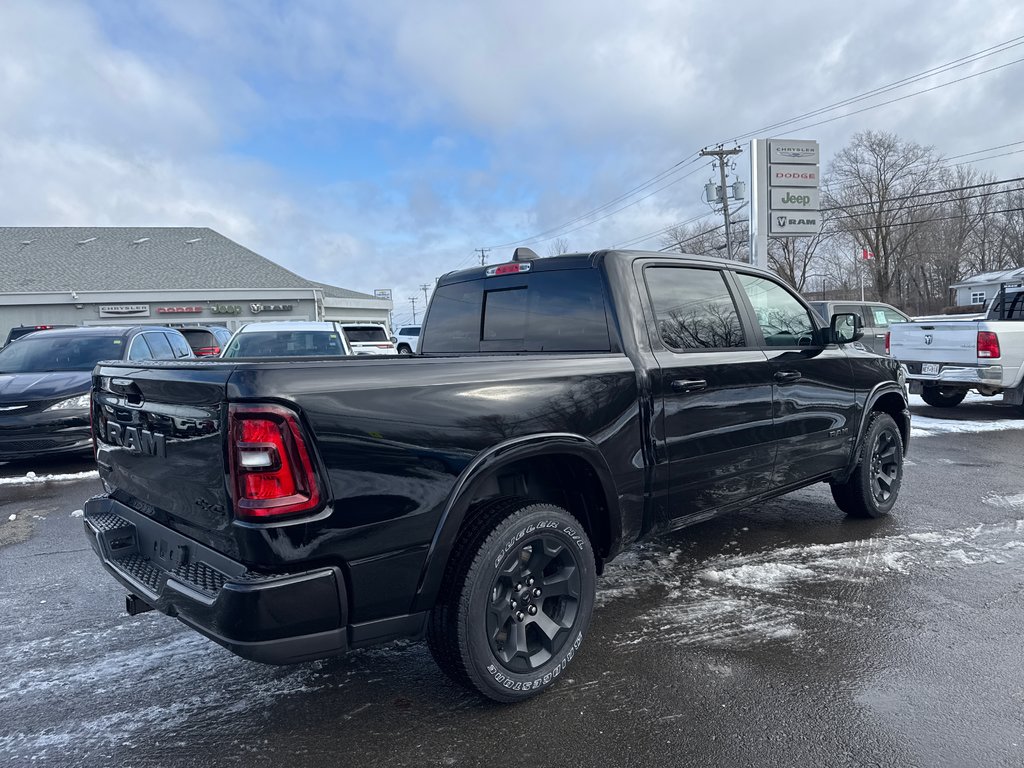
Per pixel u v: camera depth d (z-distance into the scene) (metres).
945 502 5.66
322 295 32.50
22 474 7.50
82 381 7.64
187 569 2.46
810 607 3.63
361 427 2.28
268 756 2.46
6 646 3.37
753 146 17.78
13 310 28.59
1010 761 2.35
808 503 5.72
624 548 3.29
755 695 2.79
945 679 2.89
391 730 2.61
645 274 3.49
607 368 3.10
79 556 4.73
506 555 2.61
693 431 3.48
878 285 57.53
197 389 2.28
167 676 3.06
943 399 11.65
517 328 3.78
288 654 2.21
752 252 18.08
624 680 2.93
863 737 2.50
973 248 61.16
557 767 2.37
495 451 2.62
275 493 2.12
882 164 55.59
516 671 2.71
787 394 4.10
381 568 2.34
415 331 25.25
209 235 36.12
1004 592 3.79
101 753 2.50
